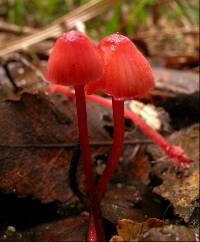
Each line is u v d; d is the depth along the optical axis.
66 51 0.08
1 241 0.10
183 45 0.23
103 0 0.18
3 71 0.16
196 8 0.24
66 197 0.11
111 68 0.08
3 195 0.10
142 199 0.11
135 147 0.13
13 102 0.11
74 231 0.10
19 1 0.24
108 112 0.13
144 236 0.08
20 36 0.22
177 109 0.14
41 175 0.11
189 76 0.16
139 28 0.24
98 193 0.10
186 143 0.13
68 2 0.24
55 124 0.11
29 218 0.10
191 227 0.10
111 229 0.10
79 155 0.11
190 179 0.11
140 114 0.14
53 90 0.12
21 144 0.11
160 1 0.24
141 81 0.08
